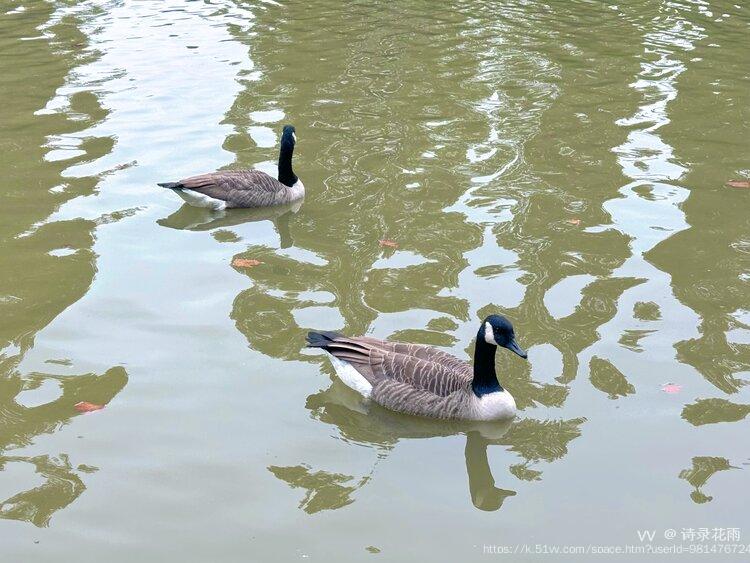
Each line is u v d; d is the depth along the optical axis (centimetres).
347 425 770
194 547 616
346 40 1967
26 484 675
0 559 599
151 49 1880
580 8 2284
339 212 1180
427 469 711
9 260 1027
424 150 1384
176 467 701
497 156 1359
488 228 1120
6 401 775
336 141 1418
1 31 2006
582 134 1448
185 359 847
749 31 2048
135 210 1176
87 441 727
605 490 679
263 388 809
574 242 1082
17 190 1216
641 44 1952
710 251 1061
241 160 1335
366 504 666
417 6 2284
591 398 793
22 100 1559
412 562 604
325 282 991
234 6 2278
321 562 604
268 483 686
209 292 971
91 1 2308
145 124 1467
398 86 1675
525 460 720
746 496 669
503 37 2008
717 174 1295
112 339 877
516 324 903
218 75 1717
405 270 1017
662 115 1532
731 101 1595
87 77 1686
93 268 1017
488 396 773
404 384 792
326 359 860
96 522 638
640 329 895
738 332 890
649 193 1228
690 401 785
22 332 883
